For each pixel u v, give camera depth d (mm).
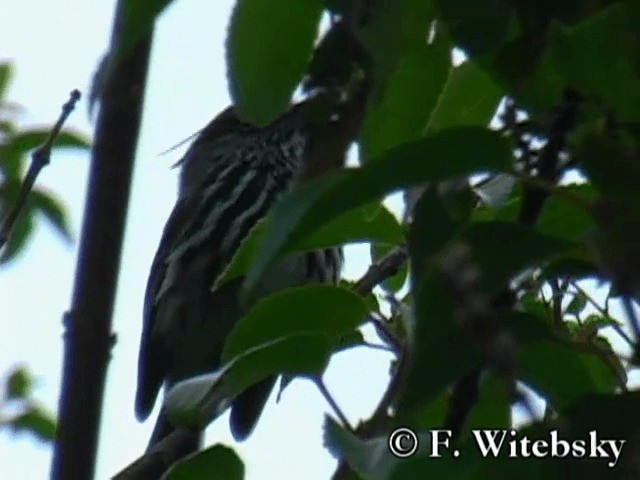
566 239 2965
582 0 3301
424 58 3984
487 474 2947
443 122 4195
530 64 3350
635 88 3055
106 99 4016
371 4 3754
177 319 9336
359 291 5285
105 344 4699
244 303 3934
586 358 4129
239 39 3709
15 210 5895
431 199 3250
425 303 2953
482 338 2896
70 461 4621
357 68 4031
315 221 2910
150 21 3121
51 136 5914
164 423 6773
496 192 3699
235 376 3936
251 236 4172
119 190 4668
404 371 3340
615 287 2920
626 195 2791
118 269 4715
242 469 3900
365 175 2896
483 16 3365
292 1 3691
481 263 2936
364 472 3037
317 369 3818
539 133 3443
